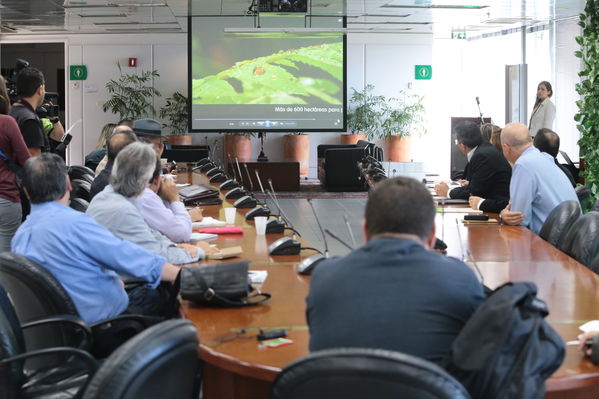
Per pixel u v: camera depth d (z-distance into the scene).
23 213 5.94
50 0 11.90
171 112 16.25
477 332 1.82
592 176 7.06
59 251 3.15
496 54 16.23
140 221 3.67
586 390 2.27
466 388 1.83
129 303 3.78
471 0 12.05
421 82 16.44
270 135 16.16
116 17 13.88
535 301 1.90
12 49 19.62
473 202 5.68
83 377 2.83
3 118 5.13
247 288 2.85
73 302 3.00
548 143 6.53
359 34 16.23
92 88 16.19
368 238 2.14
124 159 3.74
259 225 4.52
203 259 3.75
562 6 12.47
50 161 3.21
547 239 4.48
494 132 6.58
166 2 12.27
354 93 16.31
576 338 2.45
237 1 12.33
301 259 3.76
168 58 16.27
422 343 1.92
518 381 1.81
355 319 1.96
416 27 15.55
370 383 1.65
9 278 2.94
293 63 14.20
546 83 11.65
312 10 13.33
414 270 1.99
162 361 1.81
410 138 16.16
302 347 2.38
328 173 13.14
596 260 3.60
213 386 2.54
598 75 6.96
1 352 2.58
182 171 9.45
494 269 3.57
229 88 14.21
